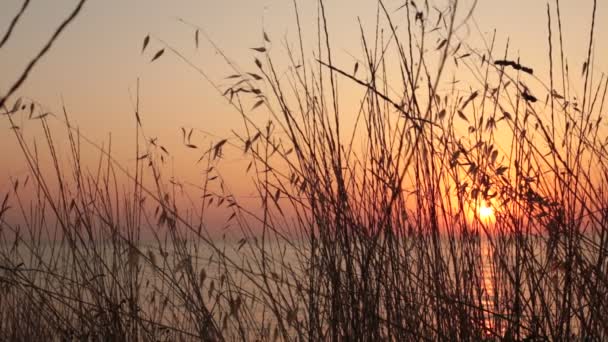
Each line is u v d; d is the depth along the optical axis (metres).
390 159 3.41
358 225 3.23
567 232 3.10
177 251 3.54
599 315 2.95
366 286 3.10
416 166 3.39
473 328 3.15
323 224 3.32
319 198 3.34
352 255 3.19
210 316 3.44
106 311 3.53
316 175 3.37
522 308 3.18
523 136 3.43
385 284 3.22
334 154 3.36
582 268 3.03
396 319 3.27
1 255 3.54
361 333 3.13
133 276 3.69
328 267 3.25
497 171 3.41
